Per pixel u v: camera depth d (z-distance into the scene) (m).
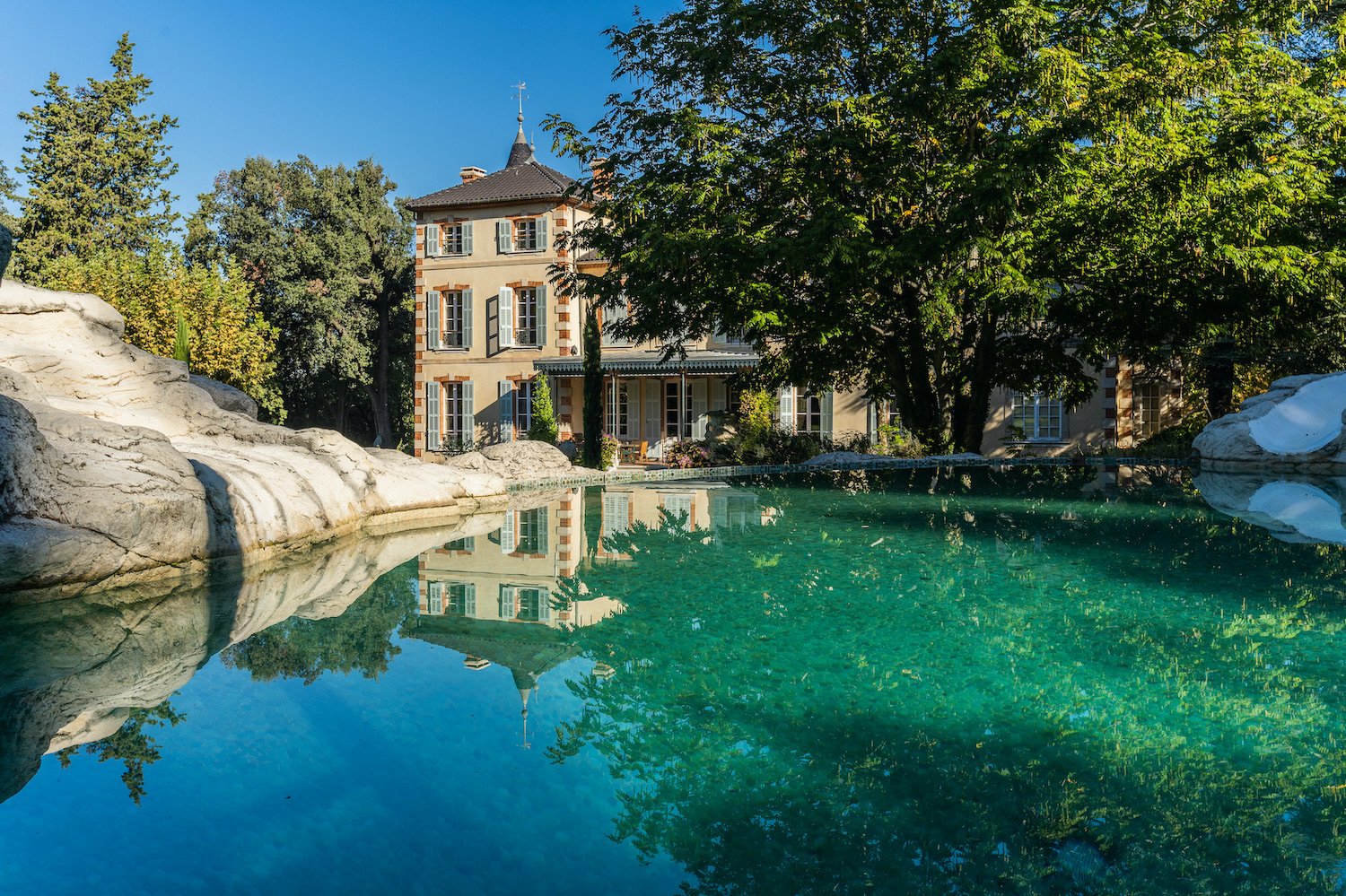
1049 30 14.62
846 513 8.46
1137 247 14.73
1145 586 4.82
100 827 1.96
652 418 29.92
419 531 7.58
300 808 2.07
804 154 15.95
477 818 2.04
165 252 35.00
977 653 3.53
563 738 2.59
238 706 2.85
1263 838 1.93
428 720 2.73
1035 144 13.37
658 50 17.44
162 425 8.05
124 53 40.03
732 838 1.96
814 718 2.78
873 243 14.76
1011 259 14.85
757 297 16.12
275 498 6.40
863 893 1.68
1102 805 2.14
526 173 33.03
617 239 17.45
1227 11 14.42
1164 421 24.48
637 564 5.69
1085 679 3.17
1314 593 4.61
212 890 1.67
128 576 4.95
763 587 4.91
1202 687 3.07
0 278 5.81
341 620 4.14
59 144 38.44
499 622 4.12
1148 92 13.57
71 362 7.77
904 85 14.77
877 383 20.92
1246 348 19.33
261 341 34.97
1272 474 12.80
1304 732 2.61
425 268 32.81
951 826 2.01
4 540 4.31
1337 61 15.50
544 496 10.59
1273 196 14.66
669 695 3.02
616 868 1.77
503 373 32.03
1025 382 19.22
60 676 3.16
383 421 43.31
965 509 8.62
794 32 16.16
